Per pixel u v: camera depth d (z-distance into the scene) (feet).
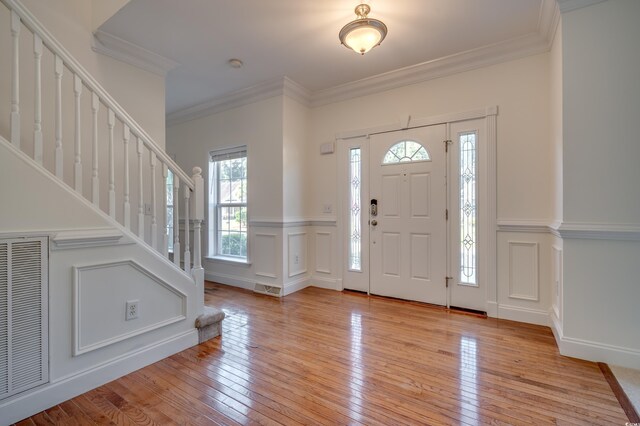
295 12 7.93
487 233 9.84
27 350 5.19
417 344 7.90
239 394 5.83
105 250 6.21
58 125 5.82
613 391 5.81
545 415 5.18
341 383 6.19
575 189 7.04
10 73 7.32
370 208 12.17
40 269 5.32
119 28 8.59
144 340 6.89
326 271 13.32
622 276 6.66
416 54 10.00
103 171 8.91
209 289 13.35
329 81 12.13
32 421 5.08
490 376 6.39
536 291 9.14
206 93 13.26
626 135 6.59
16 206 5.08
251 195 13.32
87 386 5.90
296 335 8.53
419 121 11.03
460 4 7.55
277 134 12.48
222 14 7.98
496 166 9.68
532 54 9.16
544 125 9.00
